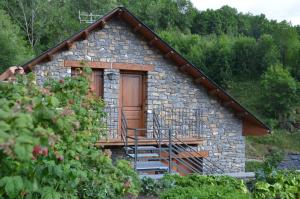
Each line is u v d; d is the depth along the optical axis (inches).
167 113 466.9
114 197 184.1
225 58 1560.0
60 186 113.7
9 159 76.0
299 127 1239.5
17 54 867.4
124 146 430.0
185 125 472.7
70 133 111.4
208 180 265.9
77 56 434.3
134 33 459.2
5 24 954.7
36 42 1298.0
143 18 1977.1
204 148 478.3
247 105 1385.3
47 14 1341.0
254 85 1499.8
